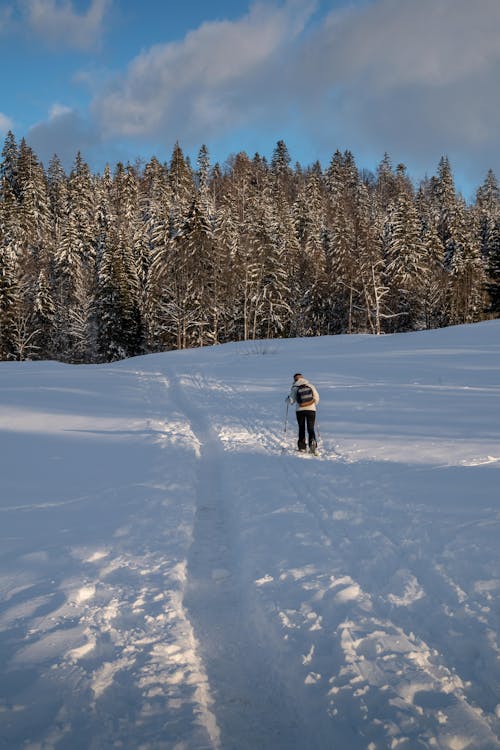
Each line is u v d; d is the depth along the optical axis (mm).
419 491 5906
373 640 3176
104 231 59812
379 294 48469
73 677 2783
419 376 16609
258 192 82188
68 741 2312
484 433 8719
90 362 49250
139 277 50875
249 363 24688
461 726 2447
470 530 4609
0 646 3045
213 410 13422
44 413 12367
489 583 3678
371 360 21750
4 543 4688
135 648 3160
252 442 9625
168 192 77062
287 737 2615
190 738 2422
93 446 9016
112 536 4934
